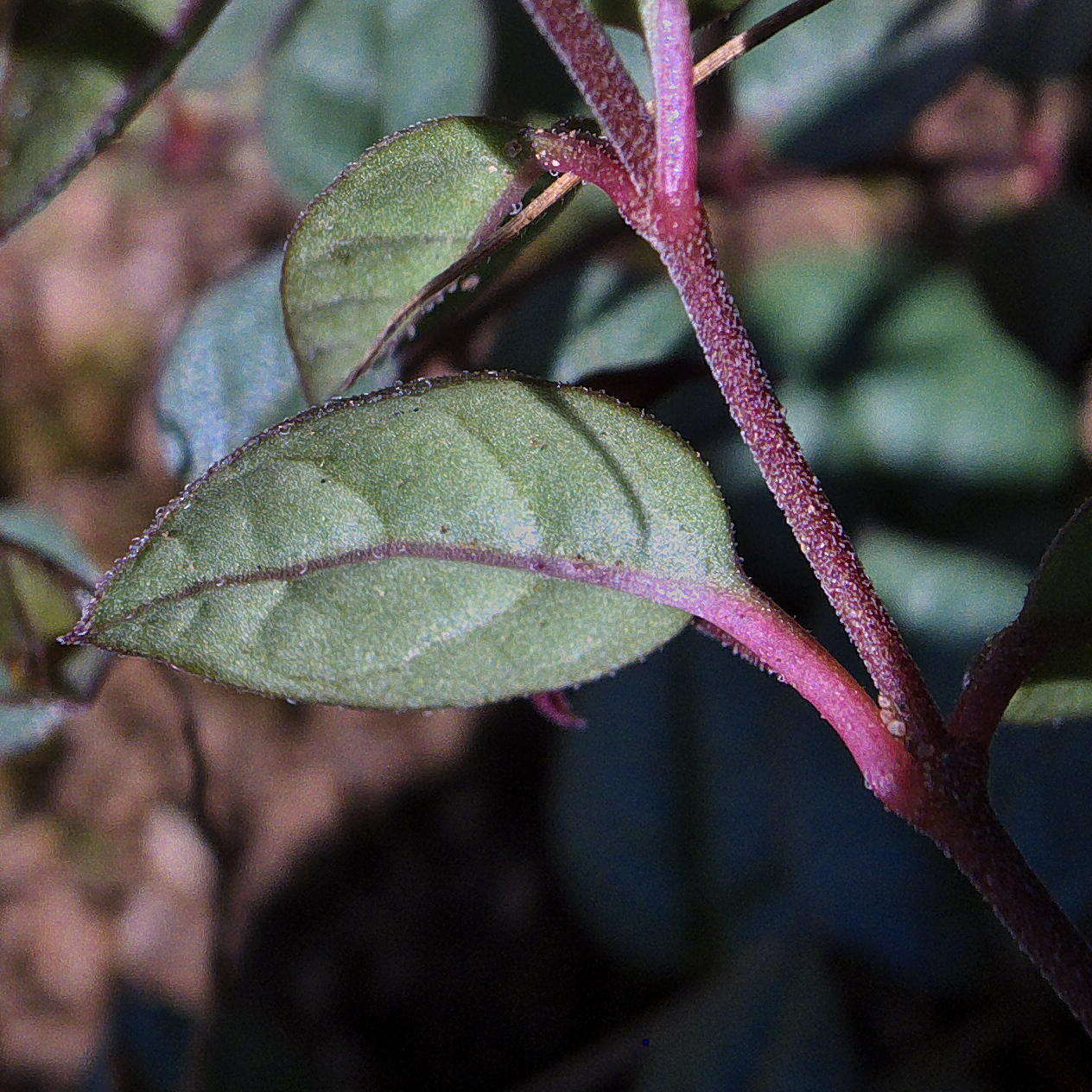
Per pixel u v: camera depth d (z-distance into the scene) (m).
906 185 0.42
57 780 0.44
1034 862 0.28
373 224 0.22
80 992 0.41
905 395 0.36
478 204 0.22
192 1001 0.40
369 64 0.29
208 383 0.26
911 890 0.31
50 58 0.22
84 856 0.43
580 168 0.22
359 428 0.22
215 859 0.26
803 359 0.37
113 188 0.48
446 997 0.39
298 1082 0.31
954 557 0.31
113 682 0.44
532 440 0.22
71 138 0.23
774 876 0.32
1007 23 0.31
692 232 0.22
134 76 0.23
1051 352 0.34
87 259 0.48
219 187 0.48
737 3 0.23
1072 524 0.22
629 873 0.33
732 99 0.31
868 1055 0.31
